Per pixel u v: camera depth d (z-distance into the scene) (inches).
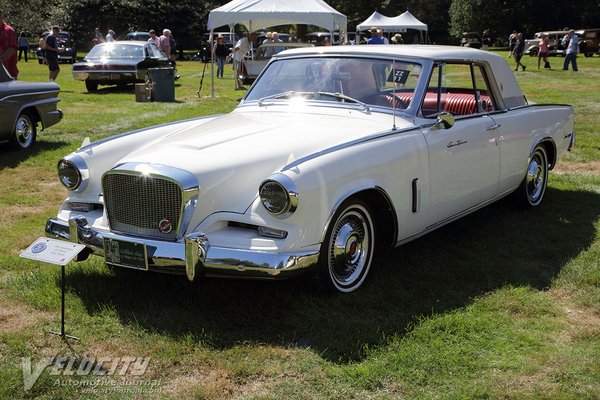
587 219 219.9
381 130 160.7
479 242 195.0
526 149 216.5
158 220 138.3
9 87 311.7
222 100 586.2
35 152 323.6
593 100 570.9
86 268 169.2
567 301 152.8
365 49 185.9
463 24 2203.5
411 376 117.0
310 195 132.8
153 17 1683.1
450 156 174.9
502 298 152.6
